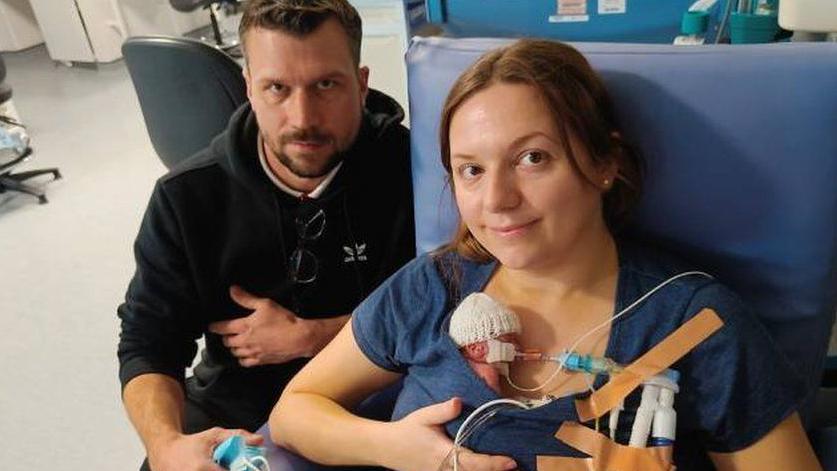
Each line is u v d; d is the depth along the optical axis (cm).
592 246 87
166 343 127
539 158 79
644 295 85
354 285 132
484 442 85
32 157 399
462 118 82
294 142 115
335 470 105
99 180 369
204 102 206
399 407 98
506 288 93
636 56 91
